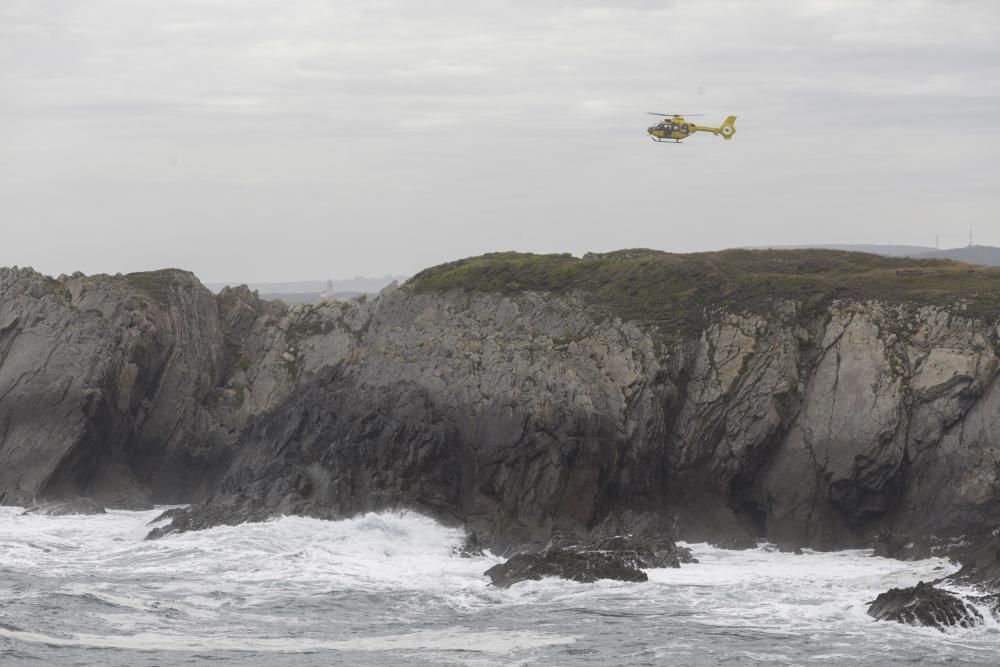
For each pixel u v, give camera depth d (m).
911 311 88.44
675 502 87.38
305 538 77.31
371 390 91.75
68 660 49.41
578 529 81.25
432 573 69.88
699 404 88.69
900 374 84.44
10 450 98.19
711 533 85.19
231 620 57.75
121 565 71.62
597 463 84.38
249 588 65.12
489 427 87.75
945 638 53.38
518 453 85.12
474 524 83.19
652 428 86.81
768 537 85.06
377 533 78.88
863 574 69.31
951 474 80.12
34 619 56.31
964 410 81.25
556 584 65.69
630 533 80.62
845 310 89.88
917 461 81.88
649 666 49.00
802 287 93.62
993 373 81.50
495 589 65.38
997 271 98.31
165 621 57.12
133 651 51.22
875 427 82.75
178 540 77.44
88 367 100.50
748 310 92.62
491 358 91.69
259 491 85.50
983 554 70.44
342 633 55.28
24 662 48.84
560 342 96.31
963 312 86.75
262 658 50.38
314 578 67.75
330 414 91.00
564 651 51.56
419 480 85.06
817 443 84.75
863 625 56.00
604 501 85.19
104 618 57.25
